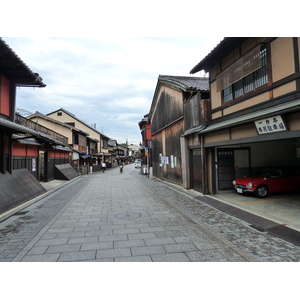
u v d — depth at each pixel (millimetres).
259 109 7086
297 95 5688
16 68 9195
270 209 7695
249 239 5184
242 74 7750
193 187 12484
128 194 12055
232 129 8359
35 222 6672
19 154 12789
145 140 27203
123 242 5020
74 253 4438
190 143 12445
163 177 18859
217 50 8711
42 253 4434
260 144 11273
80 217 7254
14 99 10516
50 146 17359
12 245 4852
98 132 46812
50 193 12398
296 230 5559
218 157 10758
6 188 8734
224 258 4211
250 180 9648
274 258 4199
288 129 5652
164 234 5551
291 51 5969
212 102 10328
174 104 15281
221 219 6883
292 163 11766
